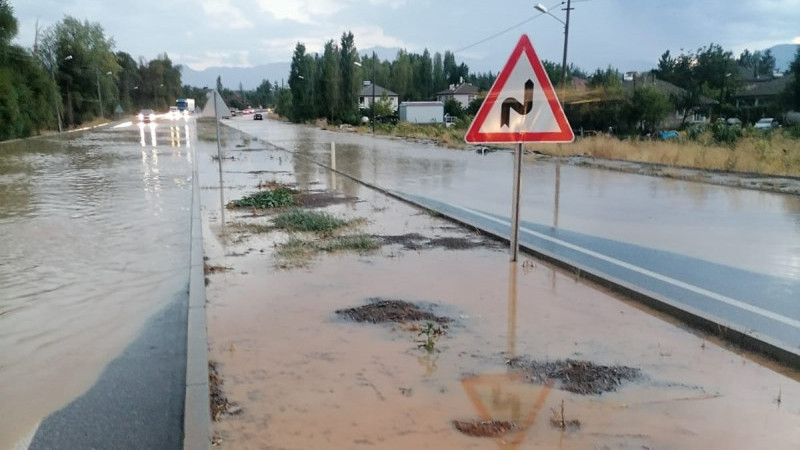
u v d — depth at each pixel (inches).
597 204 486.3
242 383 152.5
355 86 2711.6
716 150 792.9
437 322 197.5
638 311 208.7
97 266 291.1
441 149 1167.6
